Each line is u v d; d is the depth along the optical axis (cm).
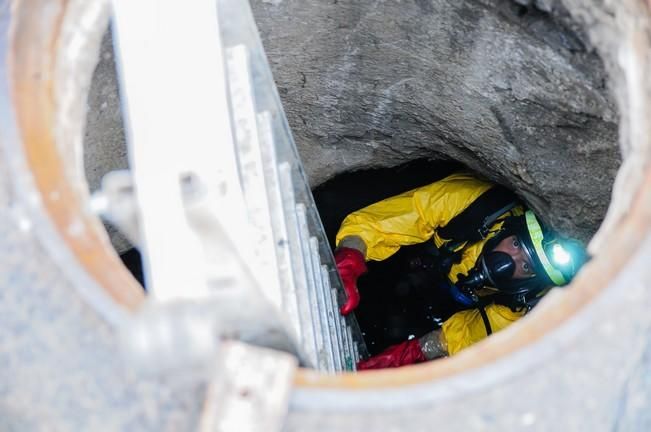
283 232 128
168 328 61
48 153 90
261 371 77
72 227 87
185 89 111
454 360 83
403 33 169
